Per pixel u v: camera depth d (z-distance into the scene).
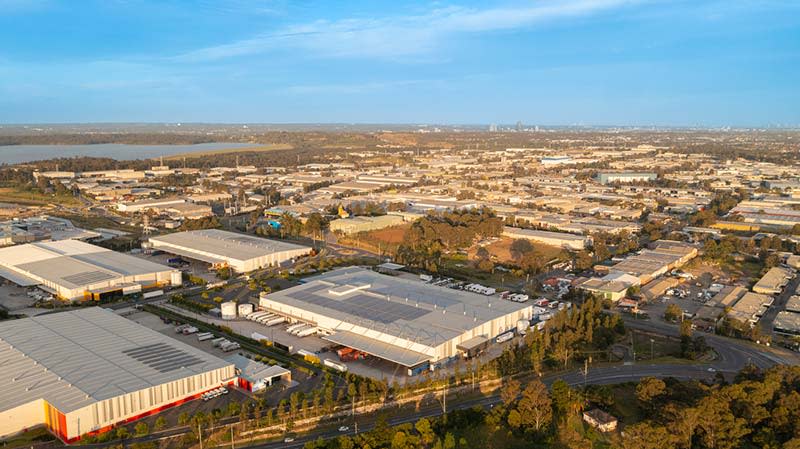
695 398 74.25
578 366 96.00
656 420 73.94
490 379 90.25
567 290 135.88
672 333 111.69
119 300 129.88
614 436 74.19
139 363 85.31
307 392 85.94
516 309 112.25
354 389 82.69
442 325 102.25
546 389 83.44
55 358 85.56
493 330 106.19
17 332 95.81
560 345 97.12
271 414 77.06
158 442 71.44
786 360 97.88
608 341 104.69
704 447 69.12
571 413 79.06
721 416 69.19
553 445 72.31
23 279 137.62
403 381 89.19
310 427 76.38
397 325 102.19
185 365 85.69
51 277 135.25
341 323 105.44
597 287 133.12
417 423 73.00
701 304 128.88
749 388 75.25
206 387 84.44
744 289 137.50
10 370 81.19
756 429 72.12
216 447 71.44
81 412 71.31
